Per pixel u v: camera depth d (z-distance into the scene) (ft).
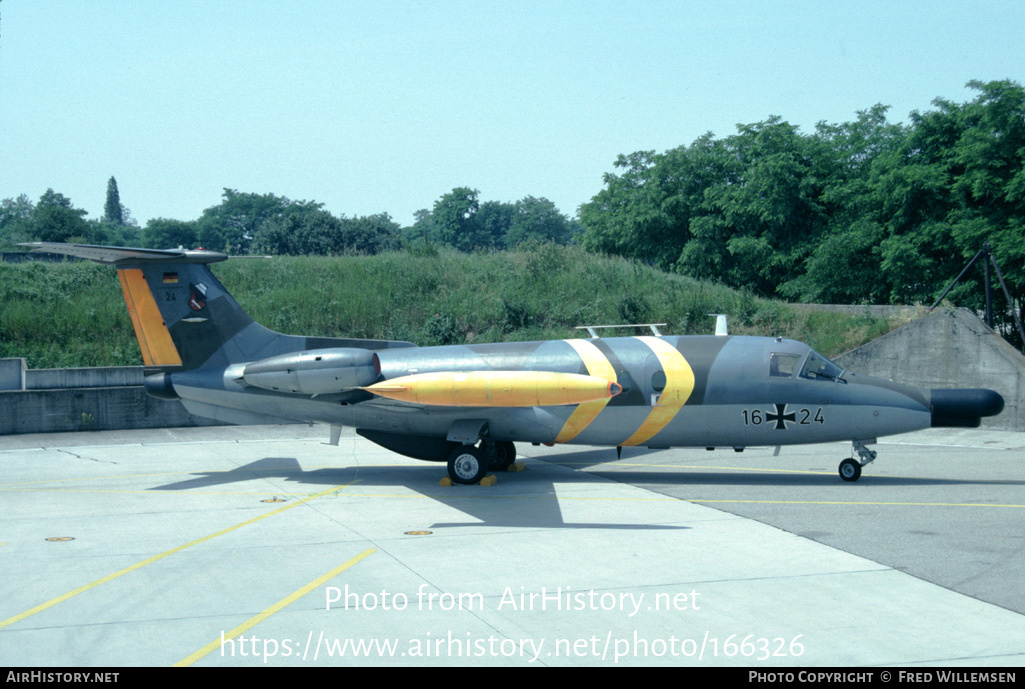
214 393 55.31
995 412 50.47
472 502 47.44
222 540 38.86
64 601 30.01
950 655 24.57
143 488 52.34
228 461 63.46
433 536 39.34
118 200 582.35
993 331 83.82
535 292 107.65
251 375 52.85
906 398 51.06
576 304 104.63
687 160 159.84
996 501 46.39
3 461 63.36
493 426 53.57
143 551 36.94
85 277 102.58
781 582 31.68
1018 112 113.80
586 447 71.31
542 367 53.42
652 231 160.04
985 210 117.29
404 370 54.70
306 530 40.75
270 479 55.67
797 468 59.36
